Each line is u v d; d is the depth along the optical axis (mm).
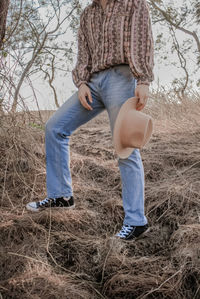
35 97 3404
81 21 2531
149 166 3447
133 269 2256
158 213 2830
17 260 2209
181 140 3965
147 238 2520
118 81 2322
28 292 1996
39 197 2988
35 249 2322
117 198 3041
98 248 2400
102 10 2371
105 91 2373
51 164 2643
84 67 2498
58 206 2721
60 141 2598
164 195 2939
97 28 2381
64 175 2656
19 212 2742
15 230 2469
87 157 3771
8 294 1989
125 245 2412
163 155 3627
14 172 3133
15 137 3293
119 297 2150
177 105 5008
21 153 3291
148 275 2217
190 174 3242
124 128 2268
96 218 2752
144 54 2256
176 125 4336
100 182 3354
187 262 2258
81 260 2342
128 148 2352
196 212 2742
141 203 2457
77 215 2711
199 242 2383
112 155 3846
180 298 2129
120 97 2316
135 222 2443
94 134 4688
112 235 2590
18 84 3311
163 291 2141
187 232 2467
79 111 2537
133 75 2283
